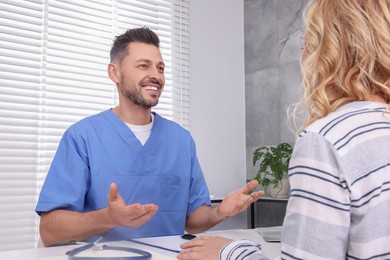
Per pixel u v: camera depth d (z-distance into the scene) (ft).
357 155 1.49
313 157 1.52
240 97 9.21
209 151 8.59
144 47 4.77
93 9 7.47
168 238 3.66
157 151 4.86
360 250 1.46
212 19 8.90
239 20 9.34
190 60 8.49
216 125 8.75
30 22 6.83
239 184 8.99
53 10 7.12
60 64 7.10
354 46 1.65
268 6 8.88
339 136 1.52
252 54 9.16
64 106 7.13
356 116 1.58
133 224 3.16
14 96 6.71
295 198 1.54
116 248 2.97
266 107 8.75
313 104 1.76
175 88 8.23
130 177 4.64
